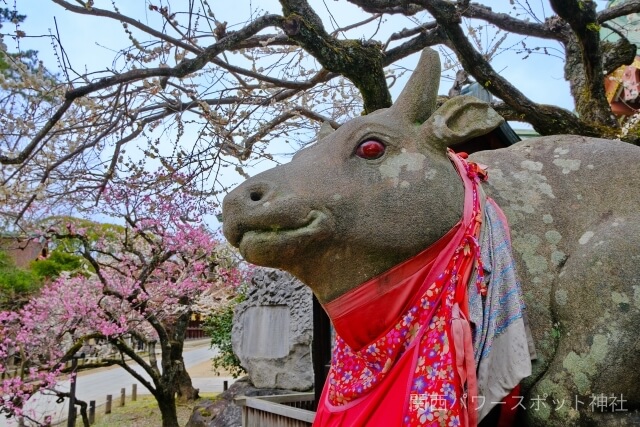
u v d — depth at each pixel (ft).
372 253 5.67
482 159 7.14
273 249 5.54
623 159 6.30
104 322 25.81
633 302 5.33
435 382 5.17
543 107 12.28
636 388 5.30
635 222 5.72
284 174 5.82
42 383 23.82
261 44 14.52
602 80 13.38
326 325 13.91
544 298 5.91
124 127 15.53
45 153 16.80
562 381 5.49
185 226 26.22
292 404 15.61
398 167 5.76
